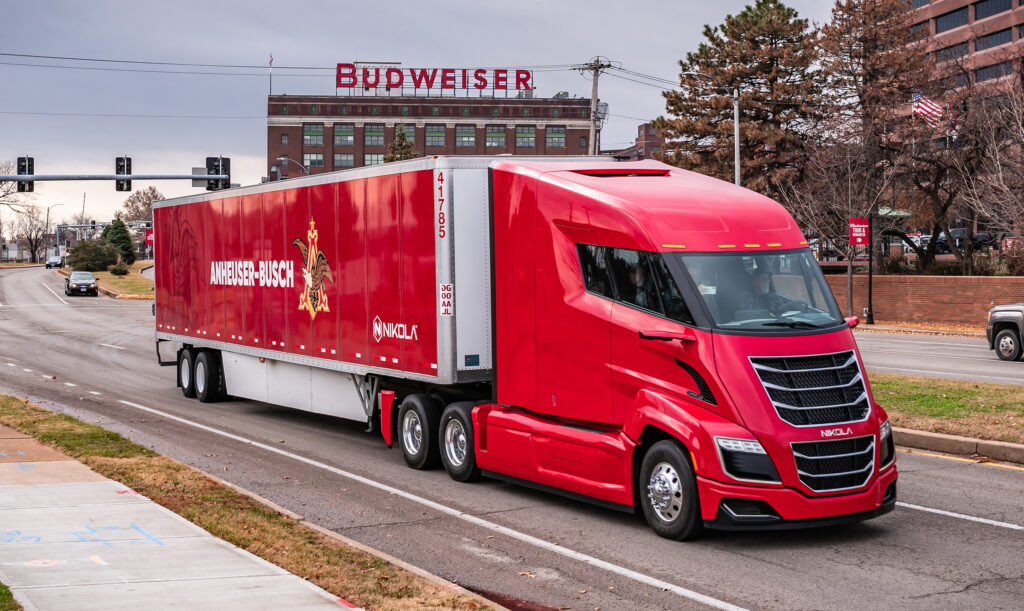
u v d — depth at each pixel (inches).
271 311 644.1
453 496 435.2
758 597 290.8
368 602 269.6
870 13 1950.1
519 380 428.8
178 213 791.7
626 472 370.9
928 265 1904.5
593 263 393.1
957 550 340.5
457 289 461.4
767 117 2102.6
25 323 1712.6
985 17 3248.0
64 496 396.2
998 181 1534.2
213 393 753.0
